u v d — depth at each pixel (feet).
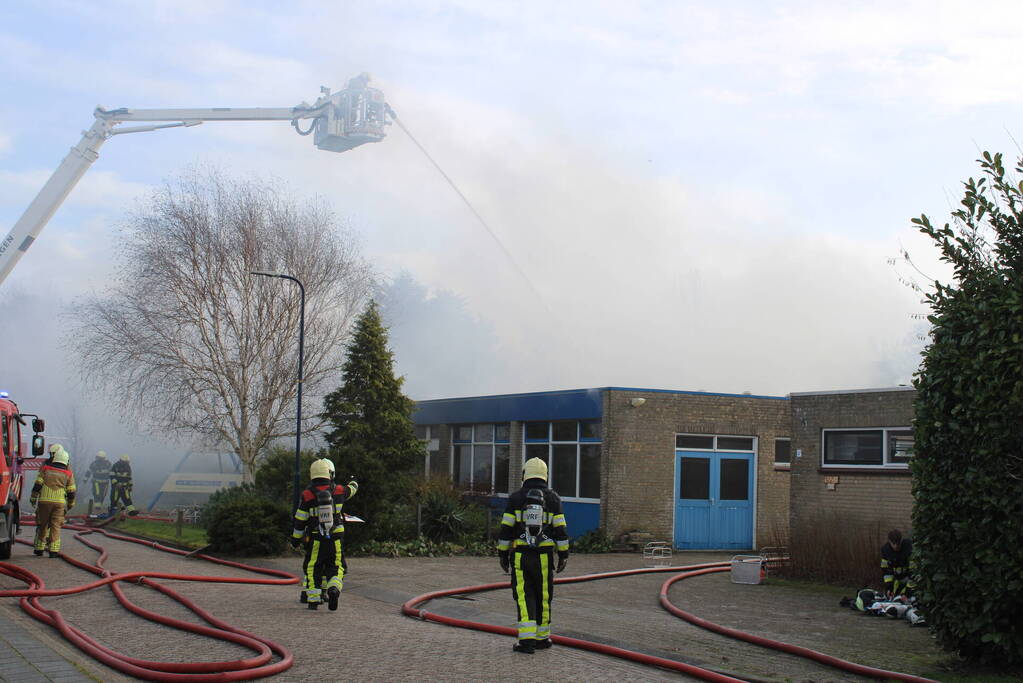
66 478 51.19
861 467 53.21
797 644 32.50
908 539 42.50
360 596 41.55
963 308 28.37
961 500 27.45
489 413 82.89
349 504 60.39
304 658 25.26
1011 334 26.76
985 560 26.68
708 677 24.41
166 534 68.28
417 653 26.58
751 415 74.13
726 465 73.31
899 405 51.65
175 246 82.07
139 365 81.46
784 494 74.74
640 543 68.74
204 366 82.23
